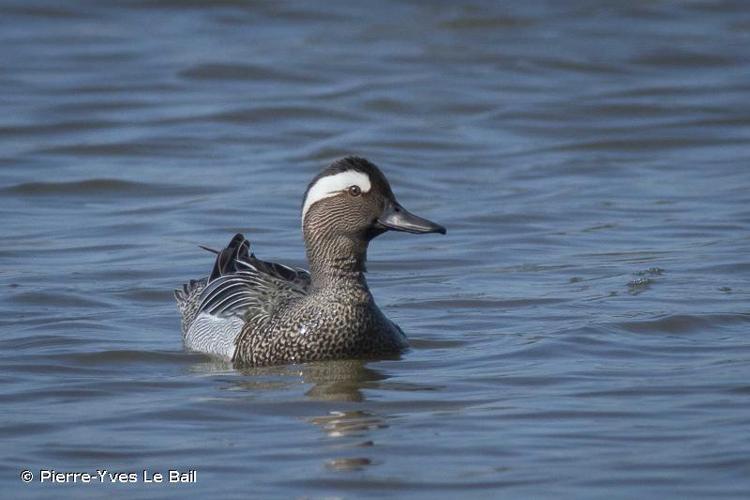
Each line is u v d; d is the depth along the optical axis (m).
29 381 11.96
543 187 21.14
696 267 16.06
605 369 11.98
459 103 26.48
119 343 13.38
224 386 11.77
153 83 27.84
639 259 16.64
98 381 11.97
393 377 11.91
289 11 33.34
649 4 33.66
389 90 27.23
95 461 9.79
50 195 20.69
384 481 9.28
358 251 12.54
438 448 9.91
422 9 33.44
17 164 22.47
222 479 9.39
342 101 26.50
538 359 12.41
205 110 25.81
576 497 8.93
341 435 10.25
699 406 10.73
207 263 16.73
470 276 16.06
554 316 14.06
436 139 24.22
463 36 31.36
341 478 9.35
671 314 13.79
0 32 31.61
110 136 24.16
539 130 25.02
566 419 10.51
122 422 10.67
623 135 24.44
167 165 22.61
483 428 10.33
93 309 14.78
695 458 9.53
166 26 32.34
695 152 23.56
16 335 13.60
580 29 31.81
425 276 16.16
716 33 31.55
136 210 19.72
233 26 32.38
